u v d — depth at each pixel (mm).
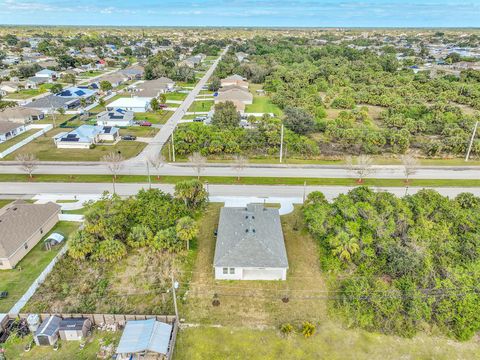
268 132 64000
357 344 27453
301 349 26938
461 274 31109
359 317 28844
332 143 68688
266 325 28844
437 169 57781
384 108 97250
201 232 40281
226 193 49219
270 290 32219
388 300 29406
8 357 25719
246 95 99812
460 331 28266
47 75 127375
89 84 120688
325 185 51688
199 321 29062
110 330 28219
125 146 66000
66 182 51406
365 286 30453
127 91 113438
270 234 36312
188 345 27016
